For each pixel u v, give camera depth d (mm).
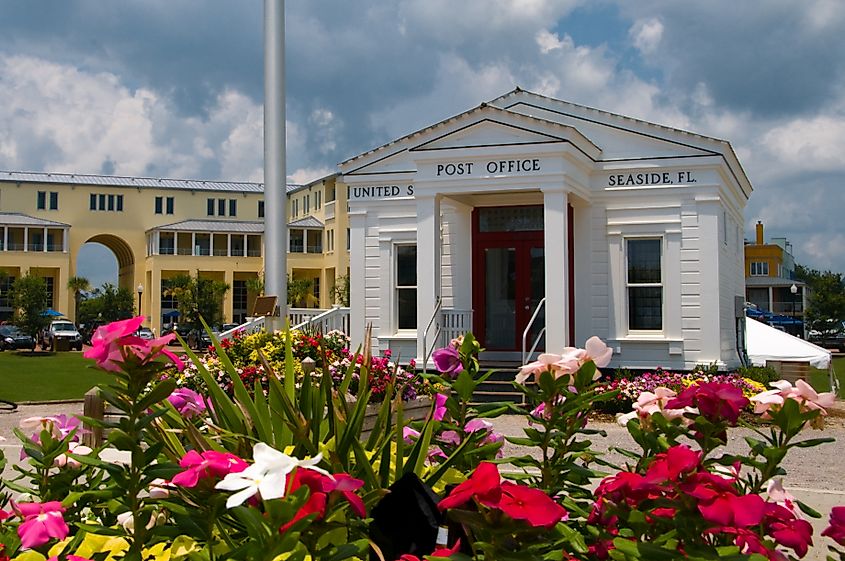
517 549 2459
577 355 3590
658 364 19281
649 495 2828
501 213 20891
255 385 3660
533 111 20531
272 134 15992
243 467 2539
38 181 85938
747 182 23547
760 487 3246
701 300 19062
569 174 18344
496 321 20781
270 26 16031
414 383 11062
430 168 19016
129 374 2777
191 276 83562
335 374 12547
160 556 2967
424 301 18969
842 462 12734
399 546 2916
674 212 19312
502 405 4047
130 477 2818
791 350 27672
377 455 3611
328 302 80125
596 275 19797
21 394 25953
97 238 90500
